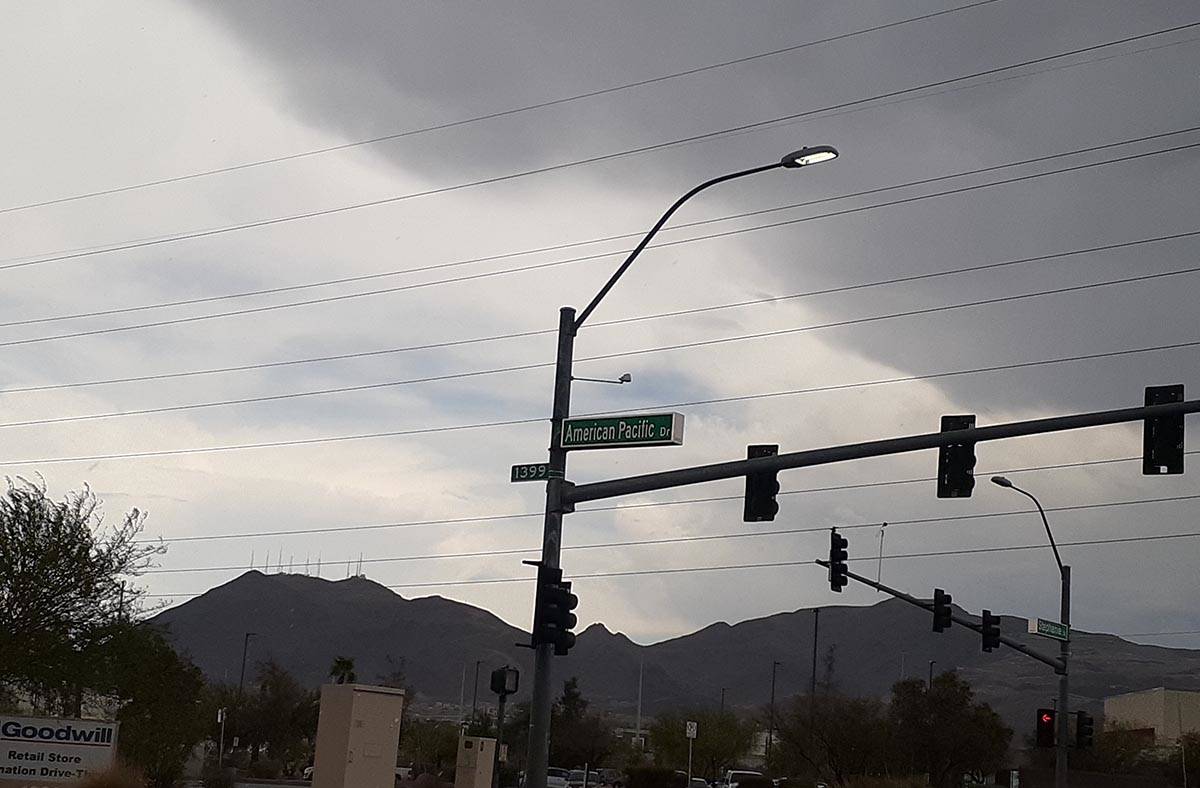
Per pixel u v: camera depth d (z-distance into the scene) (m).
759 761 123.50
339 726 30.88
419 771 79.31
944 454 21.61
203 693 70.50
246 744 95.75
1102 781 79.00
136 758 42.44
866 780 71.56
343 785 30.41
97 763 30.77
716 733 106.31
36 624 37.19
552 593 23.39
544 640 23.27
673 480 22.98
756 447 22.81
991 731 77.12
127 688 41.81
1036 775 80.81
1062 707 42.88
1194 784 89.31
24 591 36.84
